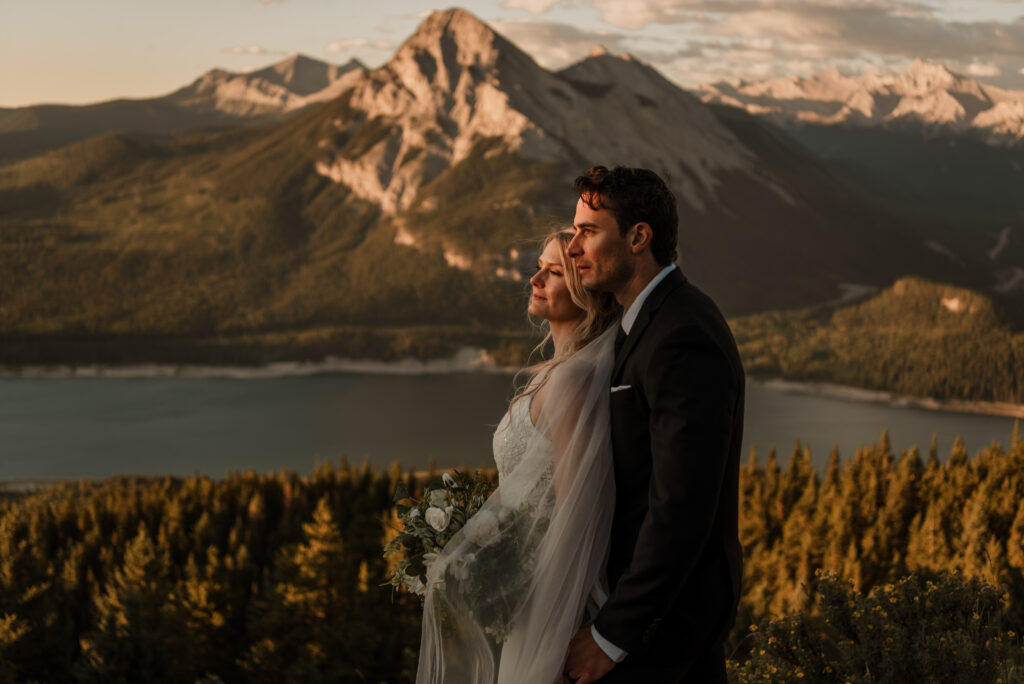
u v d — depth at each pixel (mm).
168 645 23453
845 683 3959
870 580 34000
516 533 2730
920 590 4332
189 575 41312
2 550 37562
